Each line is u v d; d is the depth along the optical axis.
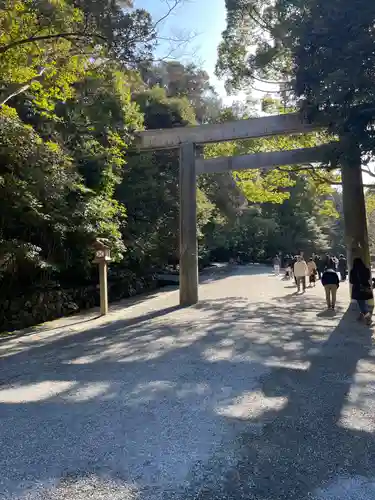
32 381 4.98
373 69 6.95
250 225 40.66
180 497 2.50
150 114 18.59
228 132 11.57
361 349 6.11
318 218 45.19
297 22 8.05
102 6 7.66
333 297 9.98
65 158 10.04
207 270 31.36
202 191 23.34
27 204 9.15
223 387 4.54
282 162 11.49
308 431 3.40
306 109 8.88
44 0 7.13
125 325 8.89
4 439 3.34
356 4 6.68
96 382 4.85
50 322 9.90
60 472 2.81
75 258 11.77
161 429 3.48
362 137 7.43
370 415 3.71
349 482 2.64
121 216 14.31
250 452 3.06
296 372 5.05
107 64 8.69
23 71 7.73
